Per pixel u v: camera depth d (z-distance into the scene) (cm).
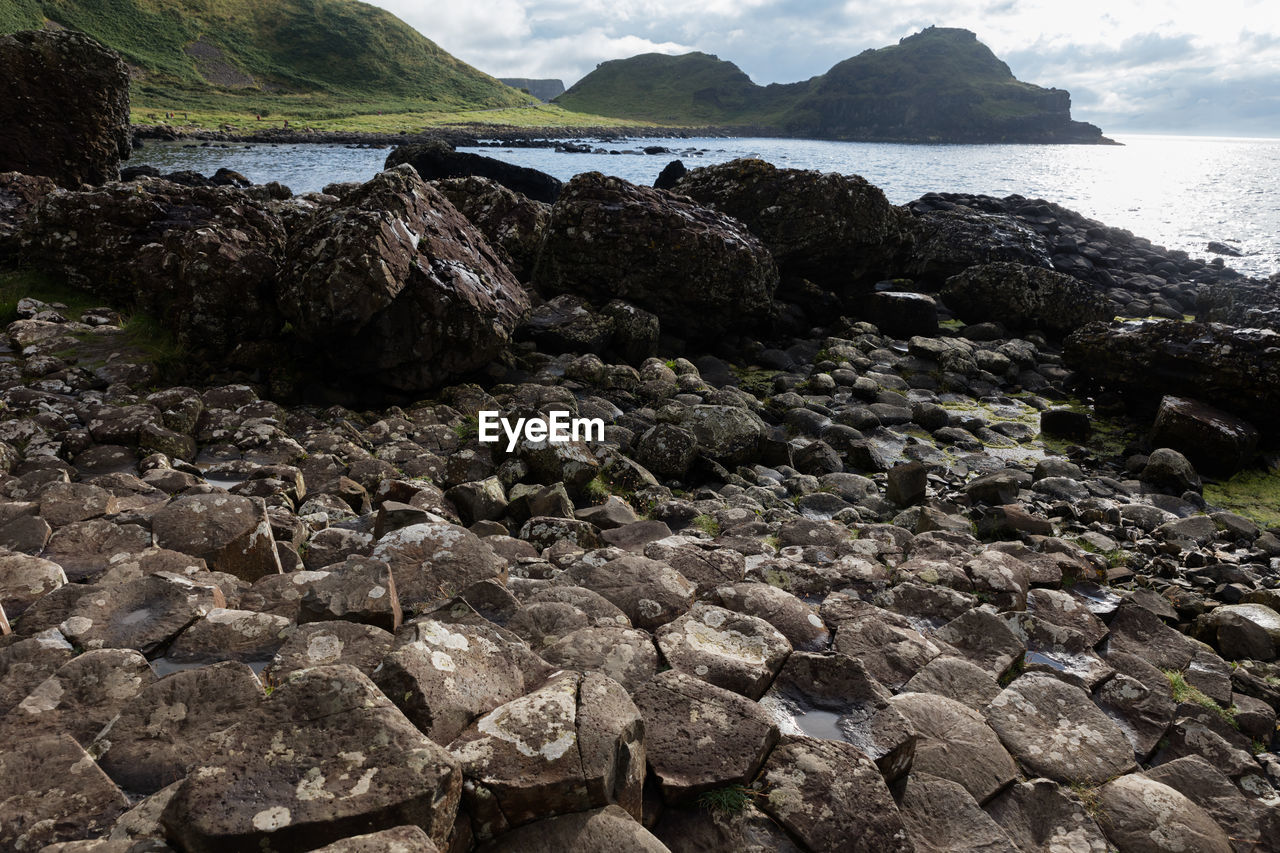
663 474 964
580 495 850
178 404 909
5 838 261
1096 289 2342
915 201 3409
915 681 470
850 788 337
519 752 297
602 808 293
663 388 1276
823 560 668
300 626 387
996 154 14112
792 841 322
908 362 1612
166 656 387
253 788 258
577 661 412
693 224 1542
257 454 862
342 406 1096
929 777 391
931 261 2334
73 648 377
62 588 417
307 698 295
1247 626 659
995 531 870
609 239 1520
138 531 521
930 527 845
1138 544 892
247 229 1405
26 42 2106
